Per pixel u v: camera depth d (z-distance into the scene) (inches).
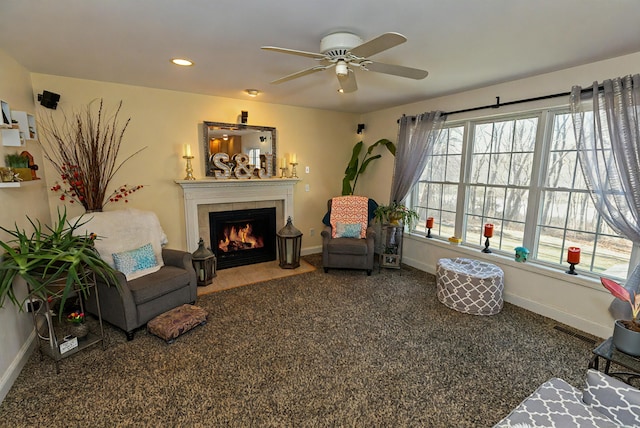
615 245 106.0
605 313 104.3
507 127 133.8
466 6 65.7
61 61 104.1
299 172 190.4
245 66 108.1
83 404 74.2
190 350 96.5
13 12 69.2
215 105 158.1
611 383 55.7
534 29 77.0
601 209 101.5
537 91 117.0
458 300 123.2
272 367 88.8
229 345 99.4
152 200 148.9
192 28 77.7
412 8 66.6
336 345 99.8
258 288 145.8
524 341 102.7
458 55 95.3
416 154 162.1
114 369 87.0
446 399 77.1
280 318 117.4
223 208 169.3
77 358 91.7
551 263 121.9
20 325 88.4
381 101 165.5
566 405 56.0
